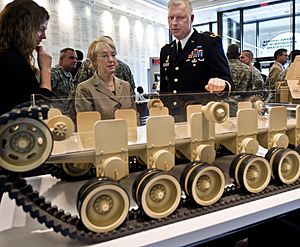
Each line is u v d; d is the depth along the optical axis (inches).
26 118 25.6
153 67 251.9
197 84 79.0
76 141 36.5
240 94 50.0
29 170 26.1
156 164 35.8
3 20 63.5
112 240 28.5
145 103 48.1
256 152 43.3
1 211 34.8
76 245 27.8
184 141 39.0
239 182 37.8
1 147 25.3
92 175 44.8
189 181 34.2
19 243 28.2
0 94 58.1
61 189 41.0
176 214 32.4
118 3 313.4
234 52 157.2
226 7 371.9
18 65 60.2
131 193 34.8
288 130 47.7
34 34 64.6
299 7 343.9
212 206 34.4
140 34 370.9
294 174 41.1
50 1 239.8
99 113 43.0
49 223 26.7
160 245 28.5
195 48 78.4
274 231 46.2
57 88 130.5
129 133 39.8
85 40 279.9
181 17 76.7
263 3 357.1
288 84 67.2
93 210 28.8
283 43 360.5
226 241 42.0
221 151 51.7
